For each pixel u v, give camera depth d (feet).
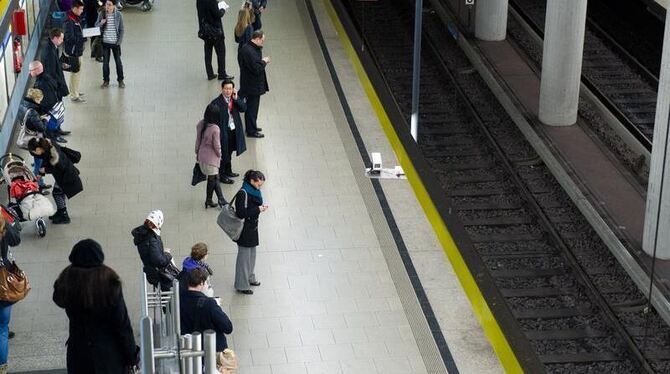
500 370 64.13
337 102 101.91
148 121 97.35
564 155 90.22
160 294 56.85
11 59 92.38
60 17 110.83
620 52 112.06
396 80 109.60
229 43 115.96
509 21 122.52
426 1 125.49
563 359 65.26
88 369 41.57
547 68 94.68
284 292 71.77
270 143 93.25
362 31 119.44
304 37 118.01
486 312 69.62
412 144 93.40
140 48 114.62
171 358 39.55
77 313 41.09
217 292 71.56
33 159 87.45
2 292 58.90
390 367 64.18
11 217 69.00
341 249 77.15
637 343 66.33
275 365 64.23
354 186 86.22
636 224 78.89
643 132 96.89
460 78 110.42
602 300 70.23
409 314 69.46
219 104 83.92
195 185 84.48
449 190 86.84
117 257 75.31
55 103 90.17
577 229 80.69
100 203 82.74
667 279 70.74
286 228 79.82
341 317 69.10
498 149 93.25
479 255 77.05
